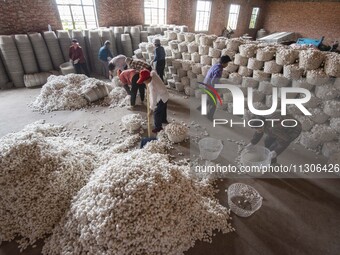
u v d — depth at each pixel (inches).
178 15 400.2
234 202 100.0
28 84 241.4
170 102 204.1
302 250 81.4
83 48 279.3
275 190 108.2
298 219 93.4
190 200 87.7
